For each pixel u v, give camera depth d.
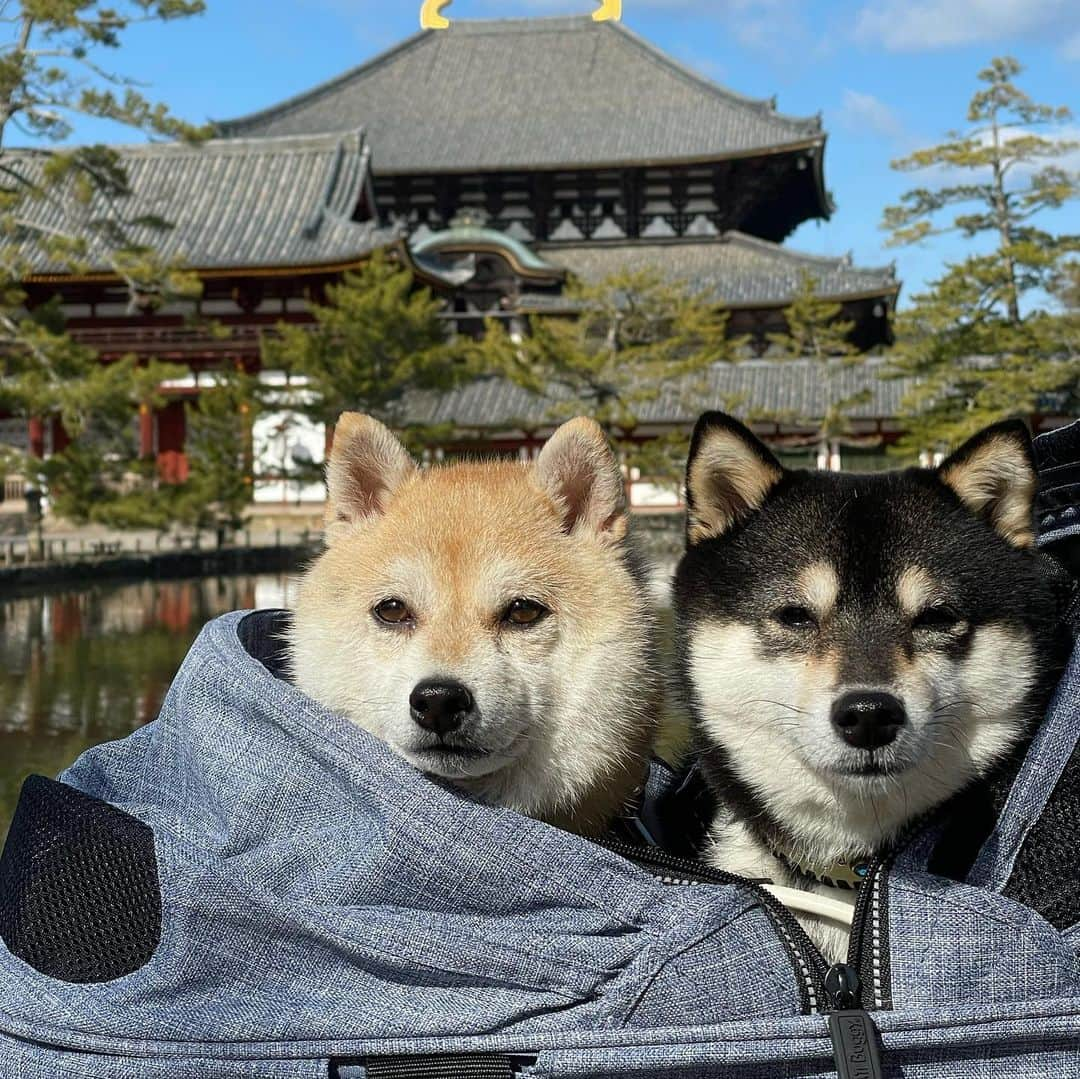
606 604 0.67
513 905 0.51
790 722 0.62
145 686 3.08
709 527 0.70
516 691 0.63
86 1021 0.50
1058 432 0.67
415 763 0.63
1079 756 0.53
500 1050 0.49
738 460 0.69
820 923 0.59
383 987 0.50
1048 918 0.52
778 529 0.67
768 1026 0.48
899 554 0.63
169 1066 0.49
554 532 0.69
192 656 0.60
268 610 0.73
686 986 0.49
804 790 0.63
